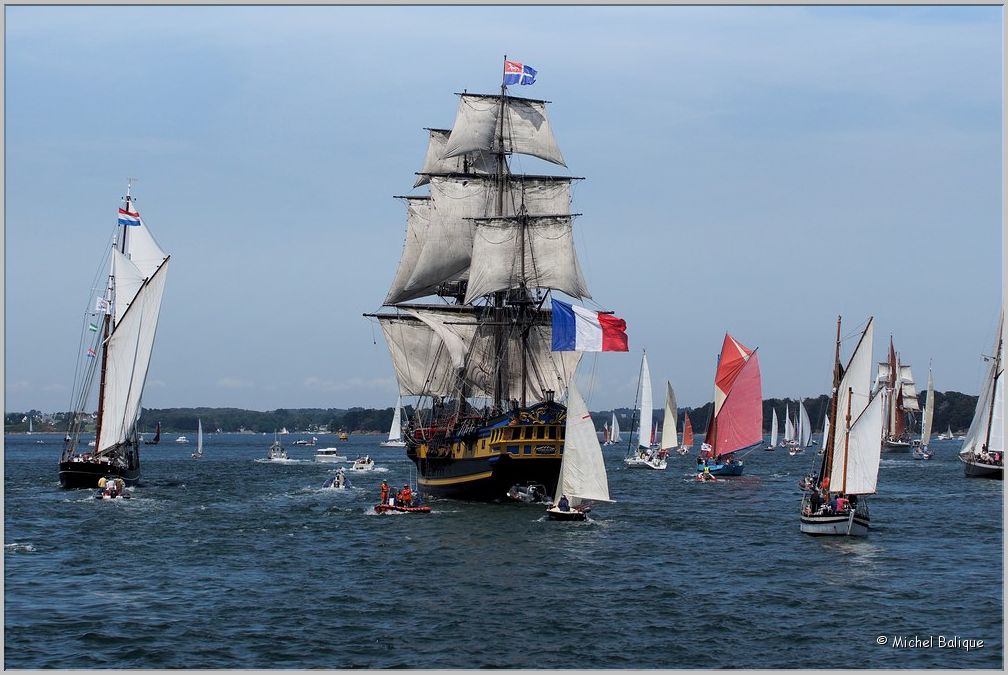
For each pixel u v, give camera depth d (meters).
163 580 126.31
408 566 134.75
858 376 157.00
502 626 104.69
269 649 97.00
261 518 183.88
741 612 110.56
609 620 107.12
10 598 116.62
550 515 178.12
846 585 123.81
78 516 185.00
